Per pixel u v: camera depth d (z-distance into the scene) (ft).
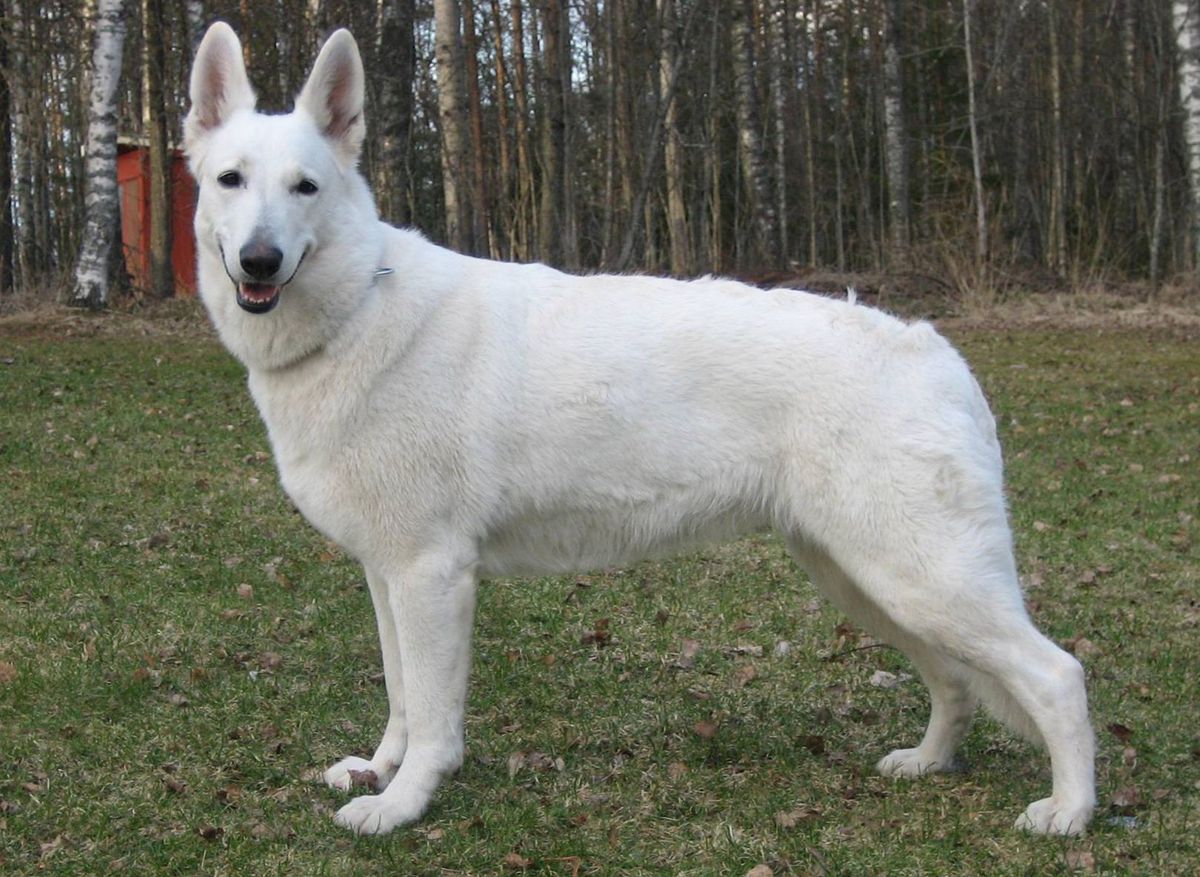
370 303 11.76
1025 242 89.56
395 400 11.71
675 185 84.43
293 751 13.48
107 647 16.35
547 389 11.89
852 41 120.06
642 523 12.17
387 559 11.94
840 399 11.43
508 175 86.74
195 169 12.43
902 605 11.46
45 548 20.74
